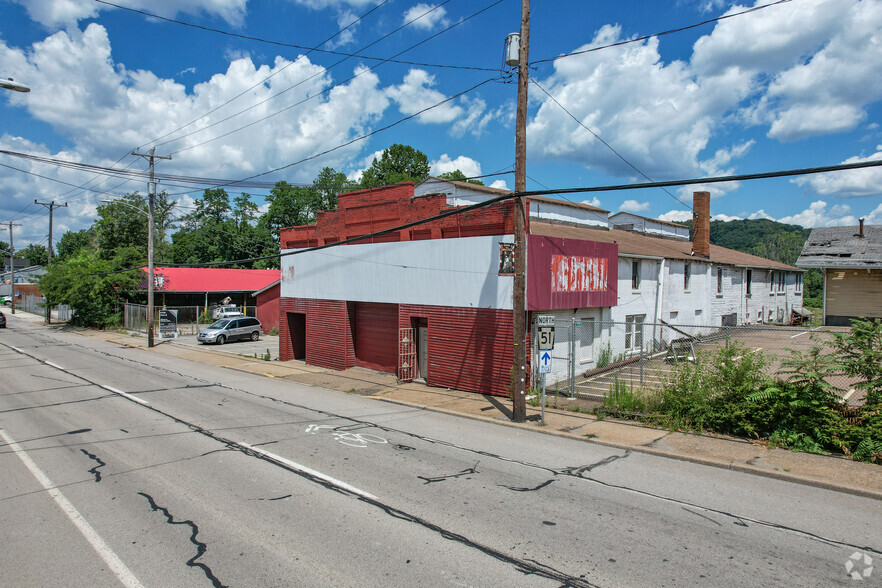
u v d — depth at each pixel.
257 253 65.56
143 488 7.72
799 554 5.83
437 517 6.75
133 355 26.31
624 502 7.34
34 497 7.36
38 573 5.27
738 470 8.80
